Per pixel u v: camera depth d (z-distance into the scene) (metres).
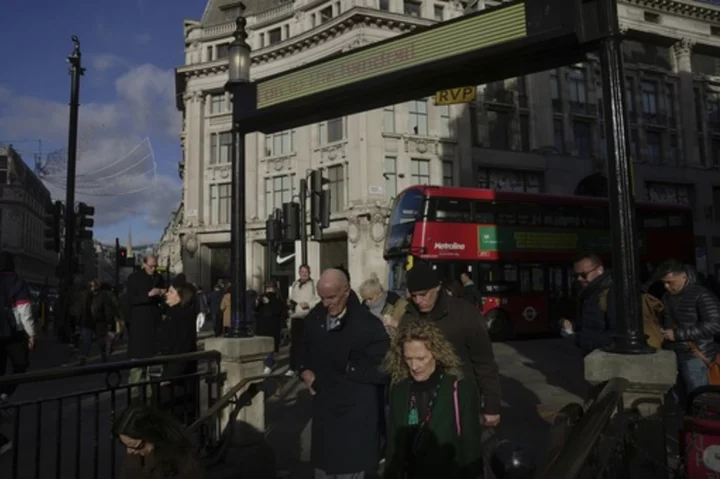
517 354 13.55
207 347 5.10
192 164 39.16
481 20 4.21
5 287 6.30
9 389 6.36
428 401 2.87
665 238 20.62
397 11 33.06
